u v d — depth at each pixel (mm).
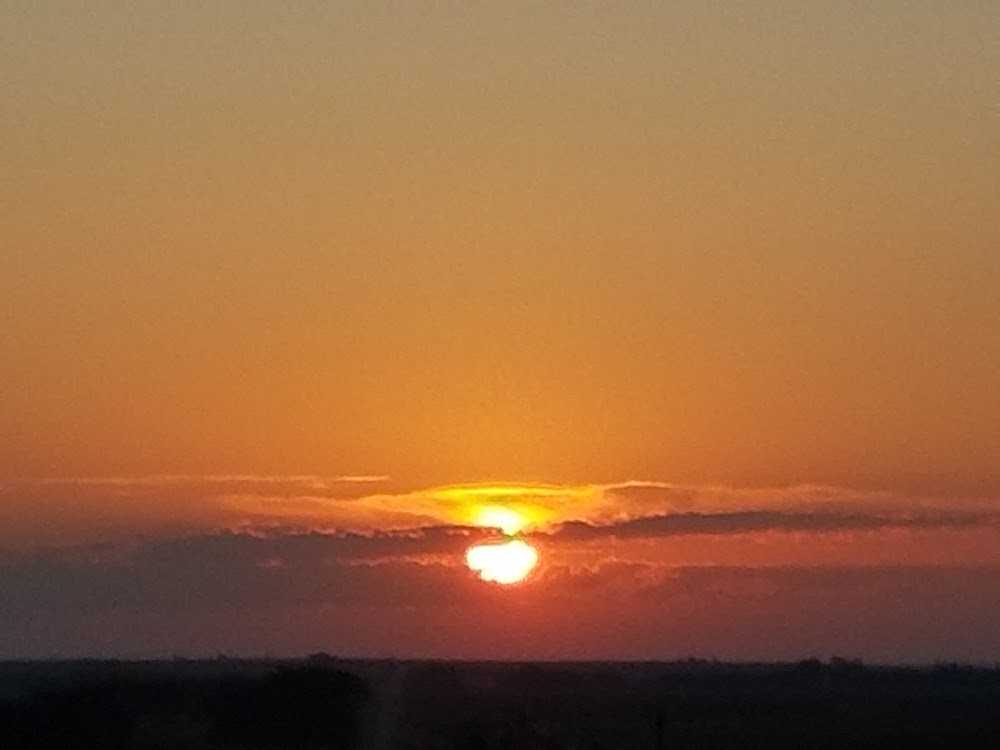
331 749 77875
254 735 82250
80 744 75500
